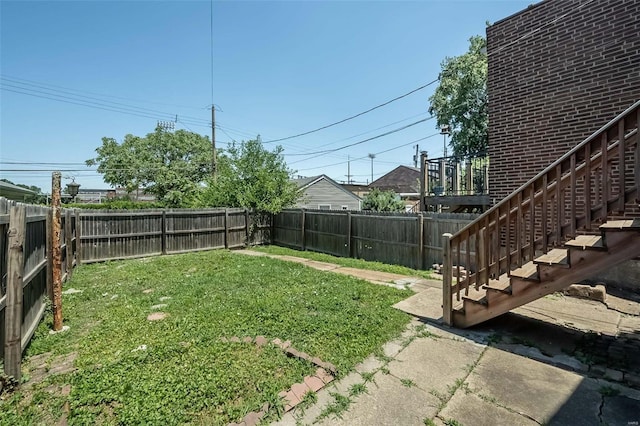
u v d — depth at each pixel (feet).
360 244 27.09
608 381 7.85
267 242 38.27
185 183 74.18
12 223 7.80
